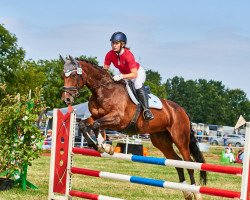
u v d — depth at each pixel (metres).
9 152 10.55
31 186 10.83
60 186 8.53
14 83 61.62
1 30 61.00
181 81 159.38
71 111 8.55
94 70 8.27
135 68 8.31
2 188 10.53
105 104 8.18
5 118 10.46
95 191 10.85
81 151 8.35
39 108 10.88
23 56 63.31
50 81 69.12
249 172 6.39
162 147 9.41
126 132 8.65
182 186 7.27
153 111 8.71
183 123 9.18
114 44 8.26
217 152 35.91
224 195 6.67
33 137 10.70
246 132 6.38
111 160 21.53
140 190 11.37
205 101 154.00
